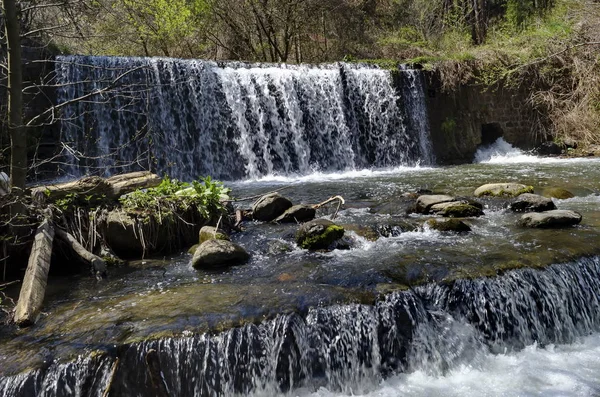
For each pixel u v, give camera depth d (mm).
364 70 15133
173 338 3873
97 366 3666
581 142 15766
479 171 12773
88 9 7582
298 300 4453
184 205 6539
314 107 14266
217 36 18766
